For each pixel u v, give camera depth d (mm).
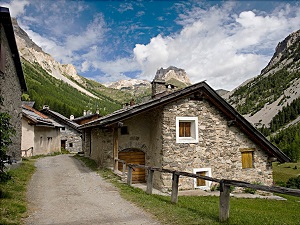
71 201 8055
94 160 18578
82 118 45656
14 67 13664
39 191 9375
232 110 13484
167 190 12070
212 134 13312
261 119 137000
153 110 13750
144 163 14391
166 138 12367
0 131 6488
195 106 13047
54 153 31125
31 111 27750
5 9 10453
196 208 7309
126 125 14047
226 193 5980
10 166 12758
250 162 14422
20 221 5883
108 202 7926
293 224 6402
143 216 6496
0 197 7289
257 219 6445
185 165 12578
